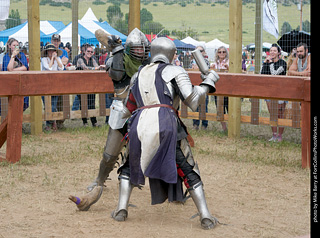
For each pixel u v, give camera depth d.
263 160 6.85
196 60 4.04
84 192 5.11
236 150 7.43
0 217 4.21
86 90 6.44
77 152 7.23
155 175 3.71
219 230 3.93
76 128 9.57
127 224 4.06
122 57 4.42
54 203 4.69
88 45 9.76
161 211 4.51
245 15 58.91
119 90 4.57
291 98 6.07
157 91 3.84
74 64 9.76
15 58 9.15
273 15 11.16
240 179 5.77
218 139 8.66
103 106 9.72
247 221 4.21
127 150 4.06
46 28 18.16
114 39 4.38
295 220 4.25
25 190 5.14
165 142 3.69
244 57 14.86
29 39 8.84
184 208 4.62
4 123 6.52
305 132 6.22
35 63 8.87
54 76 6.20
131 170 3.88
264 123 8.59
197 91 3.81
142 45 4.45
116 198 4.95
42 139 8.41
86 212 4.40
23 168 6.14
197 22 39.09
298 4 10.67
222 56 9.93
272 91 6.12
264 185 5.51
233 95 6.37
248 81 6.24
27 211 4.41
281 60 8.69
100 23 17.02
